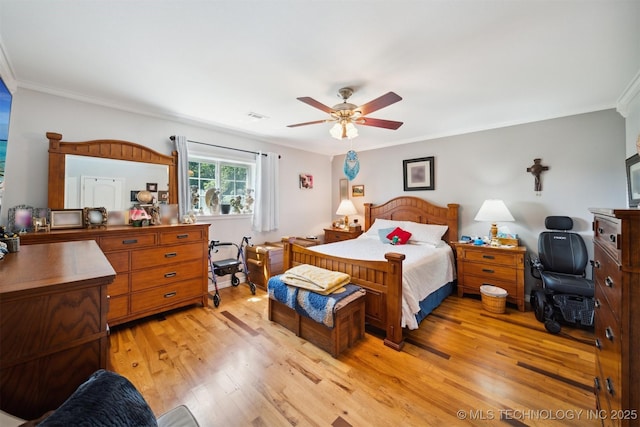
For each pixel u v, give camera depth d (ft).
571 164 9.79
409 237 12.39
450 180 12.89
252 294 11.39
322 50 5.79
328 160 17.81
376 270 7.75
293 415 4.89
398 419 4.80
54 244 4.94
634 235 3.02
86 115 8.53
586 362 6.52
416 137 13.69
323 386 5.65
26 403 2.61
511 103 8.91
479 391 5.51
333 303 6.70
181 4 4.41
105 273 3.07
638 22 4.78
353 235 14.99
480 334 7.97
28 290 2.54
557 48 5.67
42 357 2.68
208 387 5.61
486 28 5.01
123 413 2.28
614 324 3.48
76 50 5.83
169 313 9.34
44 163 7.82
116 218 8.87
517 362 6.53
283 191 15.03
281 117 10.34
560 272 9.39
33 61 6.29
